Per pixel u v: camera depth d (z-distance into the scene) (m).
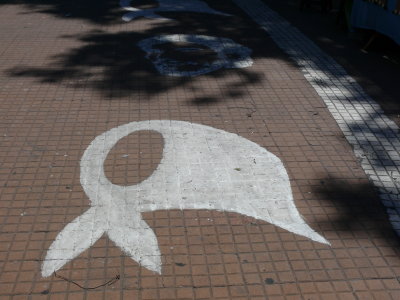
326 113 6.60
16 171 5.19
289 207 4.79
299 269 4.09
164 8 11.55
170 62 8.20
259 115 6.48
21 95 6.90
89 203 4.76
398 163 5.53
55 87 7.18
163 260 4.14
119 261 4.12
